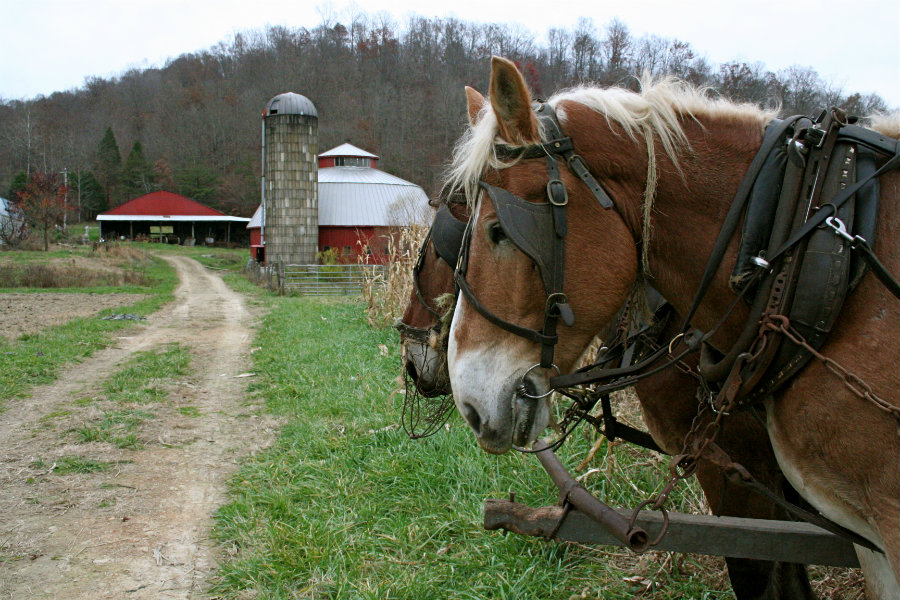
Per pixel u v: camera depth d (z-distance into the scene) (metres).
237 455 5.05
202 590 3.12
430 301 3.35
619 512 2.27
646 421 2.56
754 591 2.35
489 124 1.78
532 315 1.74
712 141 1.83
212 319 14.85
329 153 37.53
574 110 1.81
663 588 3.04
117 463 4.84
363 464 4.49
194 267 41.88
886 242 1.54
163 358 9.02
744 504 2.32
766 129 1.82
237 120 80.19
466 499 3.84
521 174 1.74
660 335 2.35
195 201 68.00
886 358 1.46
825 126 1.64
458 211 2.77
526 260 1.72
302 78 72.12
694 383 2.29
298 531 3.52
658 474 3.89
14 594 3.07
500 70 1.69
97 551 3.50
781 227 1.62
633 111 1.82
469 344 1.80
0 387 6.98
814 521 1.68
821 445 1.54
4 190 69.31
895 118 1.79
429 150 42.78
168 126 84.06
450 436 4.62
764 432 2.16
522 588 3.00
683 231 1.81
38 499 4.18
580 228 1.73
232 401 6.75
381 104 57.59
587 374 1.84
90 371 8.23
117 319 13.90
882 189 1.59
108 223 64.75
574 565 3.26
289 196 30.56
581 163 1.74
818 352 1.54
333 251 28.84
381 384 6.54
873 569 1.69
